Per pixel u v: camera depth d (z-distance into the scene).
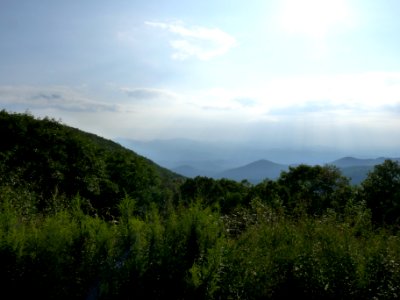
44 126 29.17
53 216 5.32
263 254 4.94
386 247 5.05
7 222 4.89
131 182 35.00
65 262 4.54
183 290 4.32
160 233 4.77
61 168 27.28
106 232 4.76
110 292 4.27
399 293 4.68
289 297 4.86
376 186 31.27
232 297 4.45
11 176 19.53
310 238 5.40
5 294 4.34
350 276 4.76
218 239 4.67
